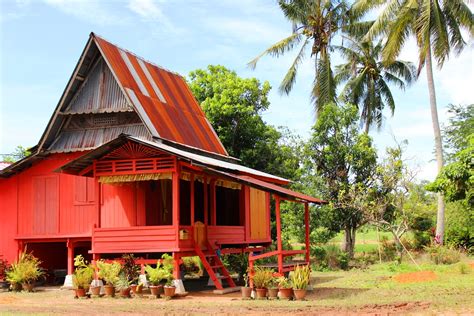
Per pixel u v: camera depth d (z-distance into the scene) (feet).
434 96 106.83
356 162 103.09
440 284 59.93
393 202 95.30
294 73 131.13
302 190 105.29
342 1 126.21
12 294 65.36
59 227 75.87
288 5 128.26
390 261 94.12
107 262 63.00
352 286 62.69
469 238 102.63
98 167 63.98
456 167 71.92
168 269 59.47
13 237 77.82
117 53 79.87
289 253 58.65
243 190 79.46
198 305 51.67
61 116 76.95
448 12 106.01
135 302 55.01
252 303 51.96
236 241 75.56
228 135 112.27
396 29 103.30
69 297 61.05
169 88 89.81
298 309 47.26
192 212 64.80
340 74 140.67
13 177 79.05
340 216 102.78
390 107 138.21
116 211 73.05
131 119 75.61
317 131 106.22
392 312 44.04
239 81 116.67
